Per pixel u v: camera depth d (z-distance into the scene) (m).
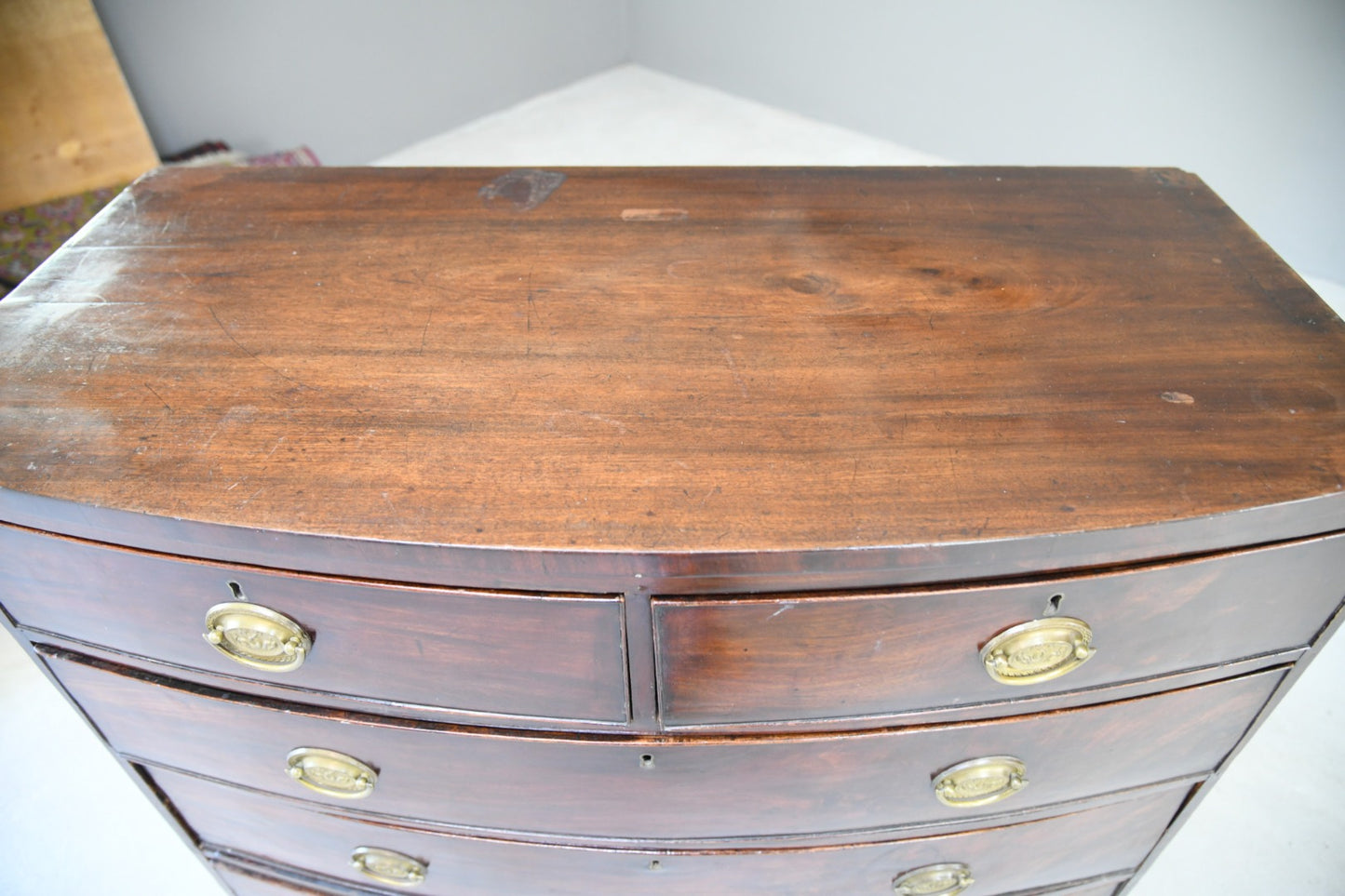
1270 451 0.72
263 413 0.78
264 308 0.91
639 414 0.77
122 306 0.91
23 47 2.12
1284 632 0.80
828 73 3.08
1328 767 1.39
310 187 1.14
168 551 0.73
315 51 2.76
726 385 0.80
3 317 0.90
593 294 0.92
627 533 0.66
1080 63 2.51
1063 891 1.12
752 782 0.86
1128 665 0.79
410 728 0.83
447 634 0.73
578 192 1.12
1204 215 1.04
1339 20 2.05
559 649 0.73
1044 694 0.80
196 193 1.12
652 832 0.93
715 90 3.47
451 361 0.83
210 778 1.01
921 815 0.93
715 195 1.11
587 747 0.82
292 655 0.77
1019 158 2.78
